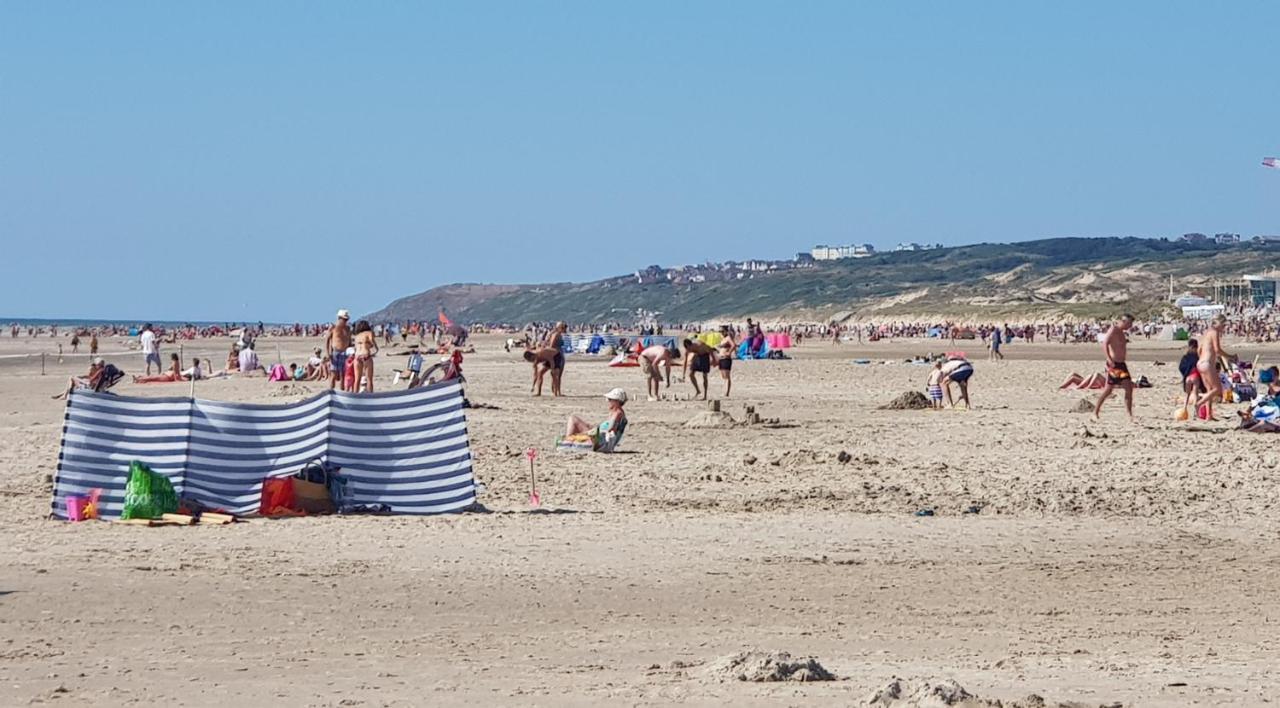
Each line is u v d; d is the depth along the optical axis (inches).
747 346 3351.4
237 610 532.1
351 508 789.9
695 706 370.6
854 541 713.6
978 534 738.8
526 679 412.8
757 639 491.2
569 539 709.9
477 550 676.1
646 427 1331.2
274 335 7696.9
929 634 503.8
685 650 467.8
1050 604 565.9
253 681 410.6
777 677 405.4
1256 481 930.7
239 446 788.0
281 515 775.1
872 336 5851.4
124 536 707.4
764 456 1069.1
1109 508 829.8
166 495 758.5
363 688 399.9
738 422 1363.2
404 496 797.2
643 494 883.4
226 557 649.6
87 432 772.6
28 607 533.0
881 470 989.8
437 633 494.9
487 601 557.9
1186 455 1073.5
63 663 437.7
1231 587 606.9
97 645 467.5
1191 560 672.4
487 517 781.9
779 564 649.6
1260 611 554.6
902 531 745.6
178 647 465.1
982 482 929.5
